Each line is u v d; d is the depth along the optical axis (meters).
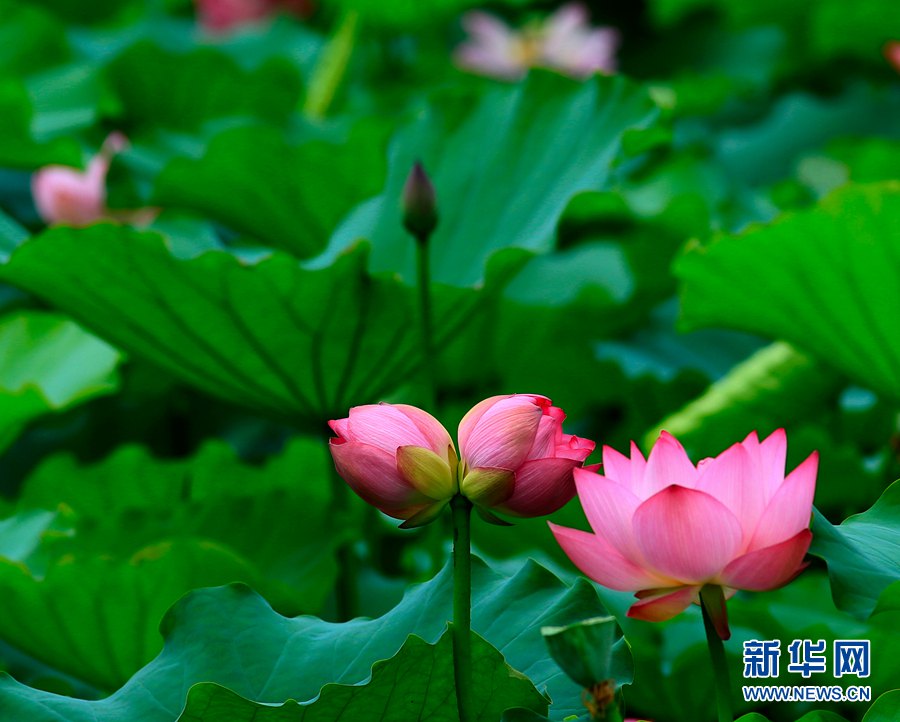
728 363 5.23
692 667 3.36
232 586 3.23
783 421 4.13
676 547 2.98
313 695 3.15
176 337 3.61
